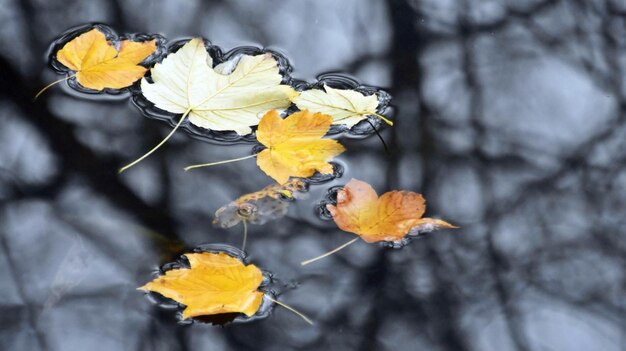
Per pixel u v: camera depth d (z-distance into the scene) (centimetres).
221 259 164
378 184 169
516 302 164
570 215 169
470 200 169
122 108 173
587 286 165
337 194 168
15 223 166
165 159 170
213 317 162
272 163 169
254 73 174
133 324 162
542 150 173
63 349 160
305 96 173
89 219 166
